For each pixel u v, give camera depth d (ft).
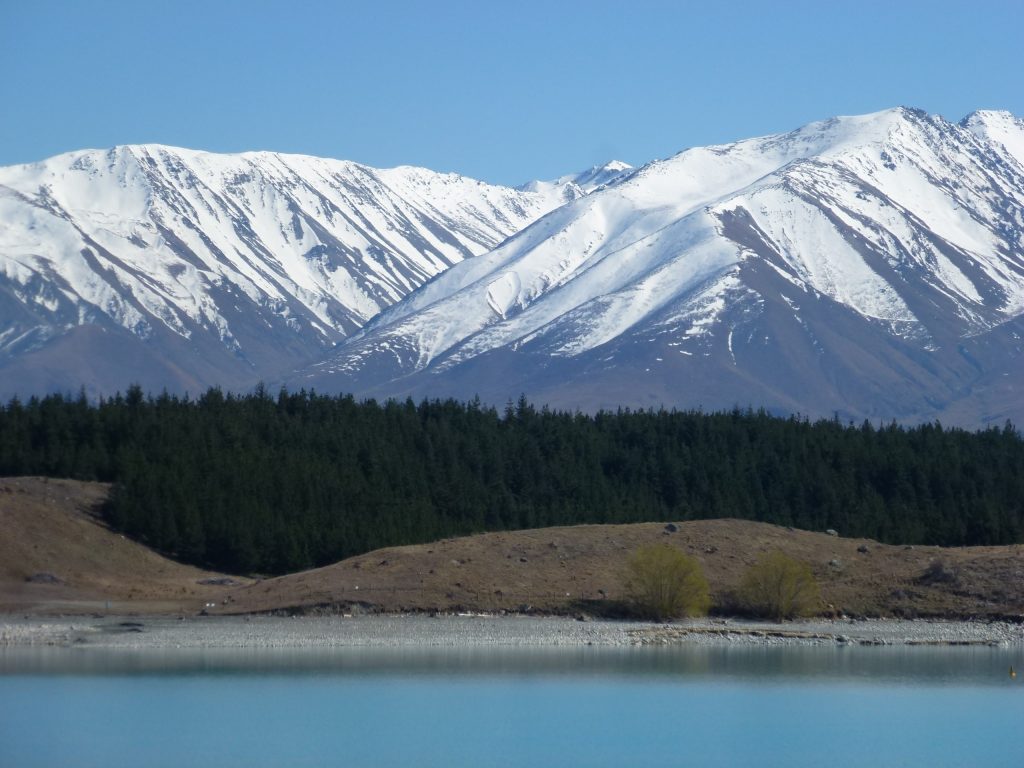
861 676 392.06
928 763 304.91
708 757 306.96
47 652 408.67
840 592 505.66
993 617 486.79
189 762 295.69
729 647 440.04
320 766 295.48
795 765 301.63
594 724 331.98
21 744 306.35
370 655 408.67
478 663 399.24
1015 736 326.65
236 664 391.24
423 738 317.01
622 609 483.10
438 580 488.44
